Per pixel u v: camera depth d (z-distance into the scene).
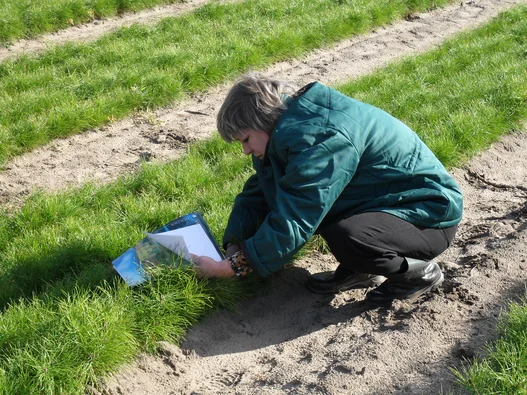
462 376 2.96
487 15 11.72
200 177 5.25
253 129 3.21
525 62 7.69
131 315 3.41
